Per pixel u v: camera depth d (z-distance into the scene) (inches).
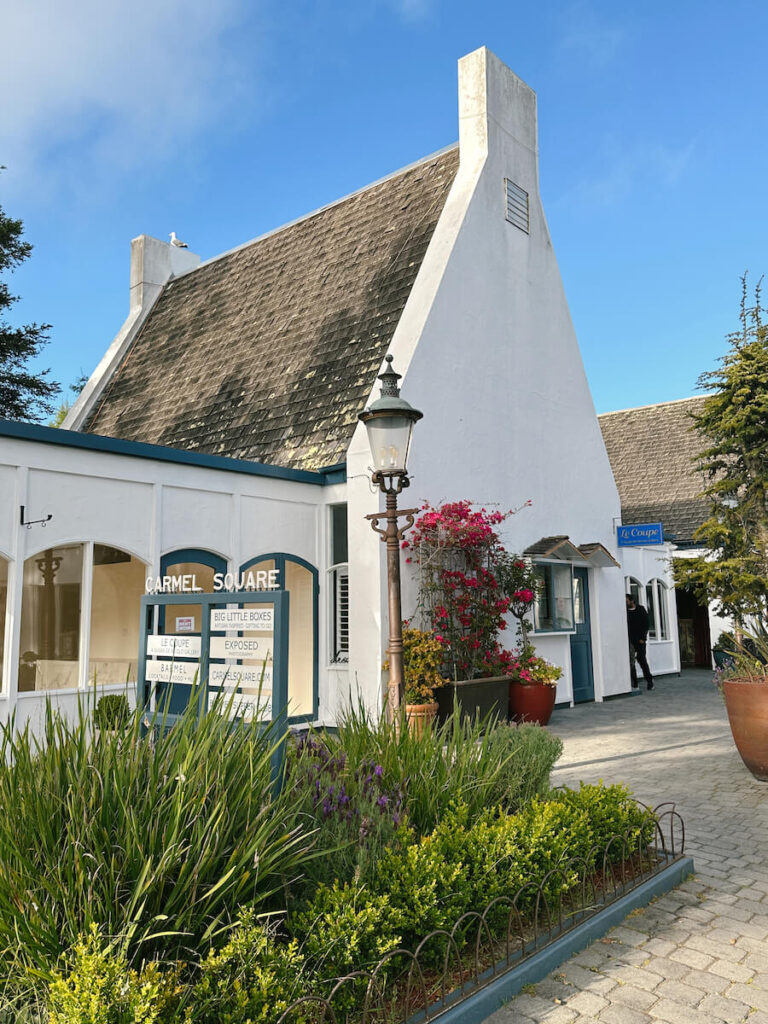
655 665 712.4
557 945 145.0
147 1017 87.2
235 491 376.5
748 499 369.1
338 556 423.5
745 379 365.4
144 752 129.9
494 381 472.7
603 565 555.2
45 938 103.5
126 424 590.9
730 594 357.1
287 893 129.6
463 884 139.6
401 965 128.3
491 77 494.0
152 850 112.4
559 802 182.4
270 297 576.1
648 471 886.4
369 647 380.5
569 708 507.5
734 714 287.4
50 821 114.8
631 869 186.7
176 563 353.4
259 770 133.7
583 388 569.9
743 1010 127.6
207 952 111.0
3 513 291.3
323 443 424.2
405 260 480.7
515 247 506.6
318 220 598.5
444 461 424.2
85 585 318.7
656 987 135.6
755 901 175.3
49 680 307.3
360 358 447.5
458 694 380.8
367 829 149.5
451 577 396.5
